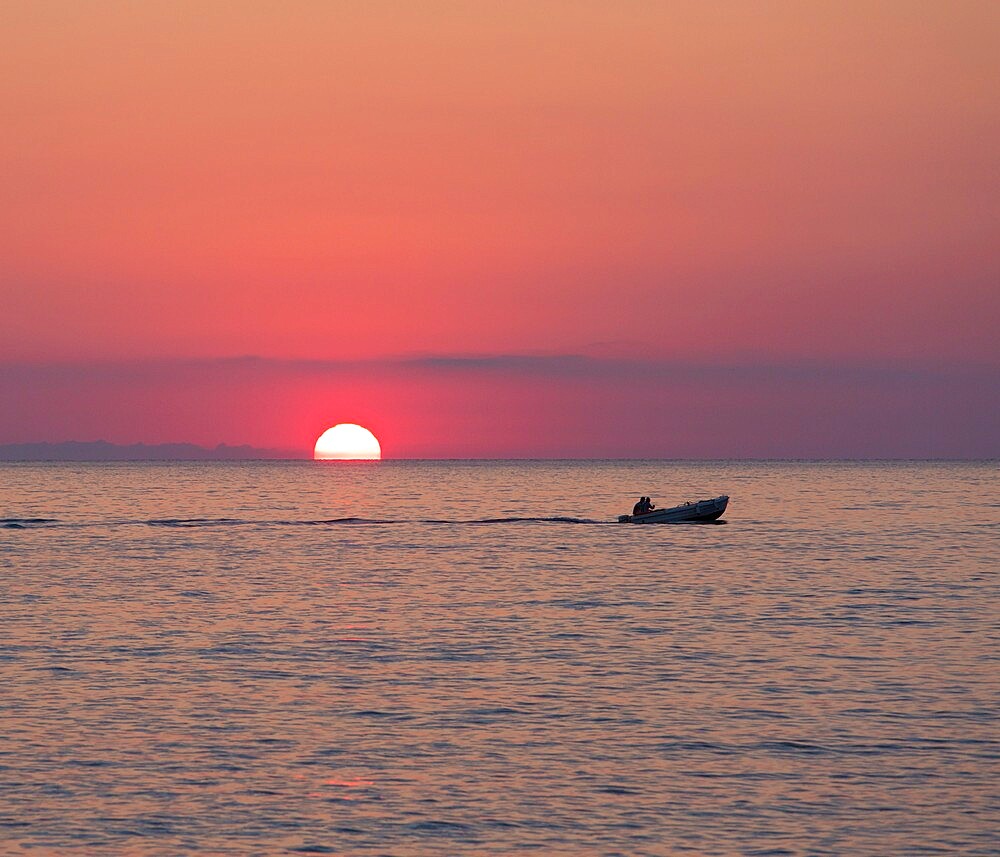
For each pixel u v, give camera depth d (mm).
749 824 106688
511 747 128000
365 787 115625
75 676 161750
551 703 147000
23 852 100000
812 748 127562
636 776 118812
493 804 111250
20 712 141125
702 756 125000
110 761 122688
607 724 137125
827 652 180750
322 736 132125
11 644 186500
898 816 108562
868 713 141625
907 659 174875
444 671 166625
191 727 135250
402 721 138500
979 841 103250
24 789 114312
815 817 108250
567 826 106188
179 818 107562
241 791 114375
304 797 112875
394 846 101938
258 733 133125
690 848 101688
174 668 168000
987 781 117375
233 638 194125
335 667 169500
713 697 150125
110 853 100000
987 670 166375
